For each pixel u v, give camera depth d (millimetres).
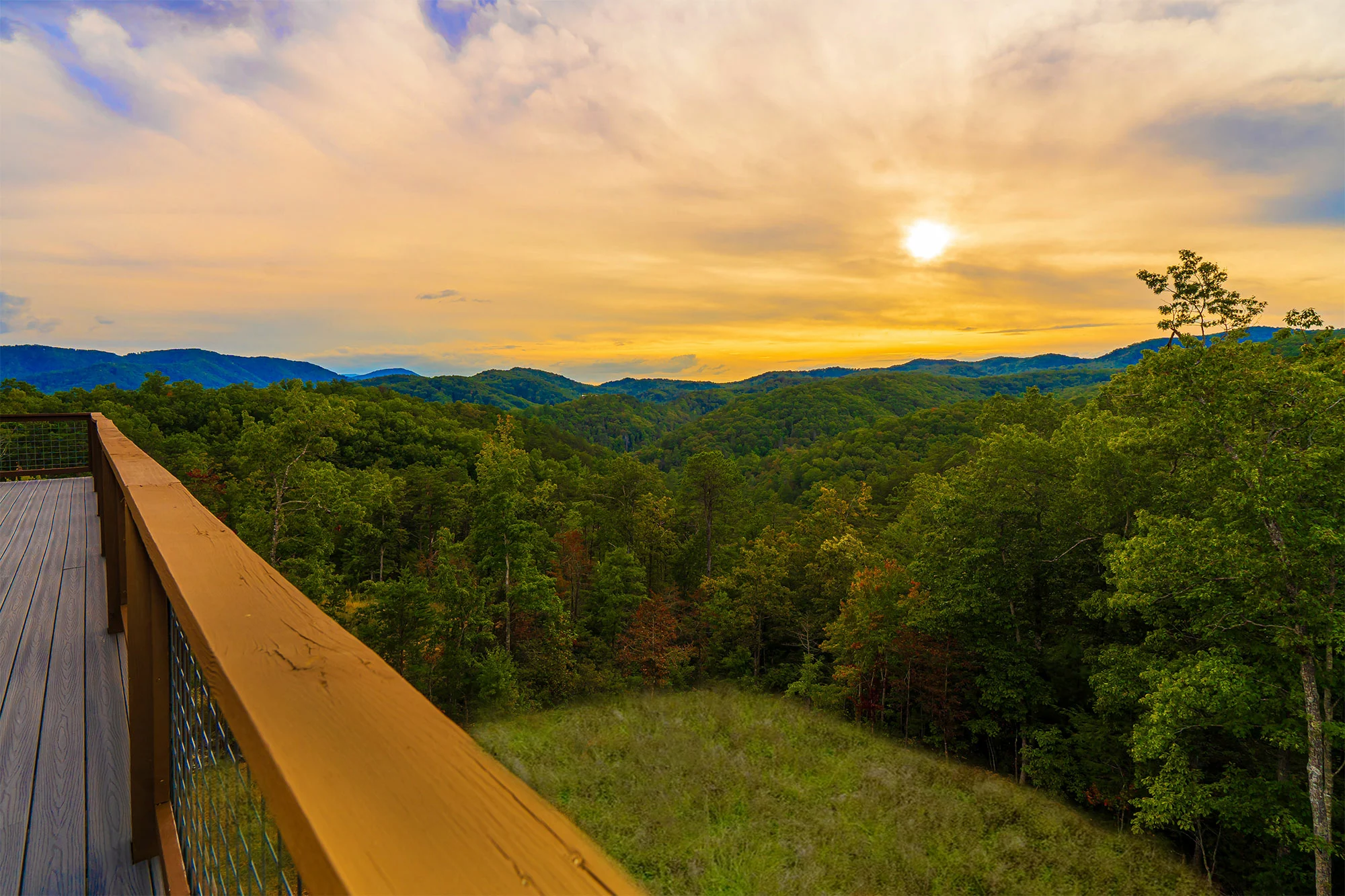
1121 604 11727
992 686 17125
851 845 8367
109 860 1821
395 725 594
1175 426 11469
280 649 780
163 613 1666
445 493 40938
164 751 1753
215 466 38625
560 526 37688
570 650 22047
